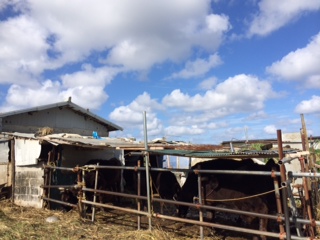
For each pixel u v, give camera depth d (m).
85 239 7.26
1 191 12.05
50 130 12.33
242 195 7.39
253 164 7.54
